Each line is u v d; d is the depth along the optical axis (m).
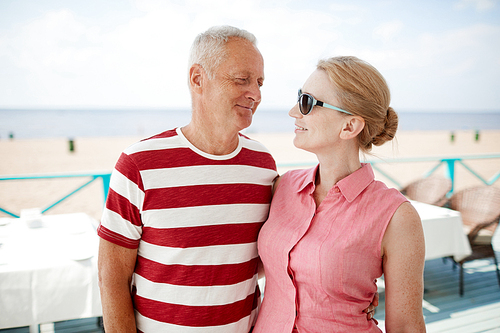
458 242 2.91
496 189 3.57
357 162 1.15
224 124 1.09
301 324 1.05
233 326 1.17
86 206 7.63
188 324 1.10
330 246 1.00
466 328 2.71
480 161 13.28
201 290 1.11
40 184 10.16
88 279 1.91
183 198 1.09
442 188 4.18
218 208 1.12
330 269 1.00
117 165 1.10
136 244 1.12
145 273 1.12
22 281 1.81
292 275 1.08
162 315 1.10
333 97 1.07
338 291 1.01
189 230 1.09
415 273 0.97
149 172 1.07
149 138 1.15
